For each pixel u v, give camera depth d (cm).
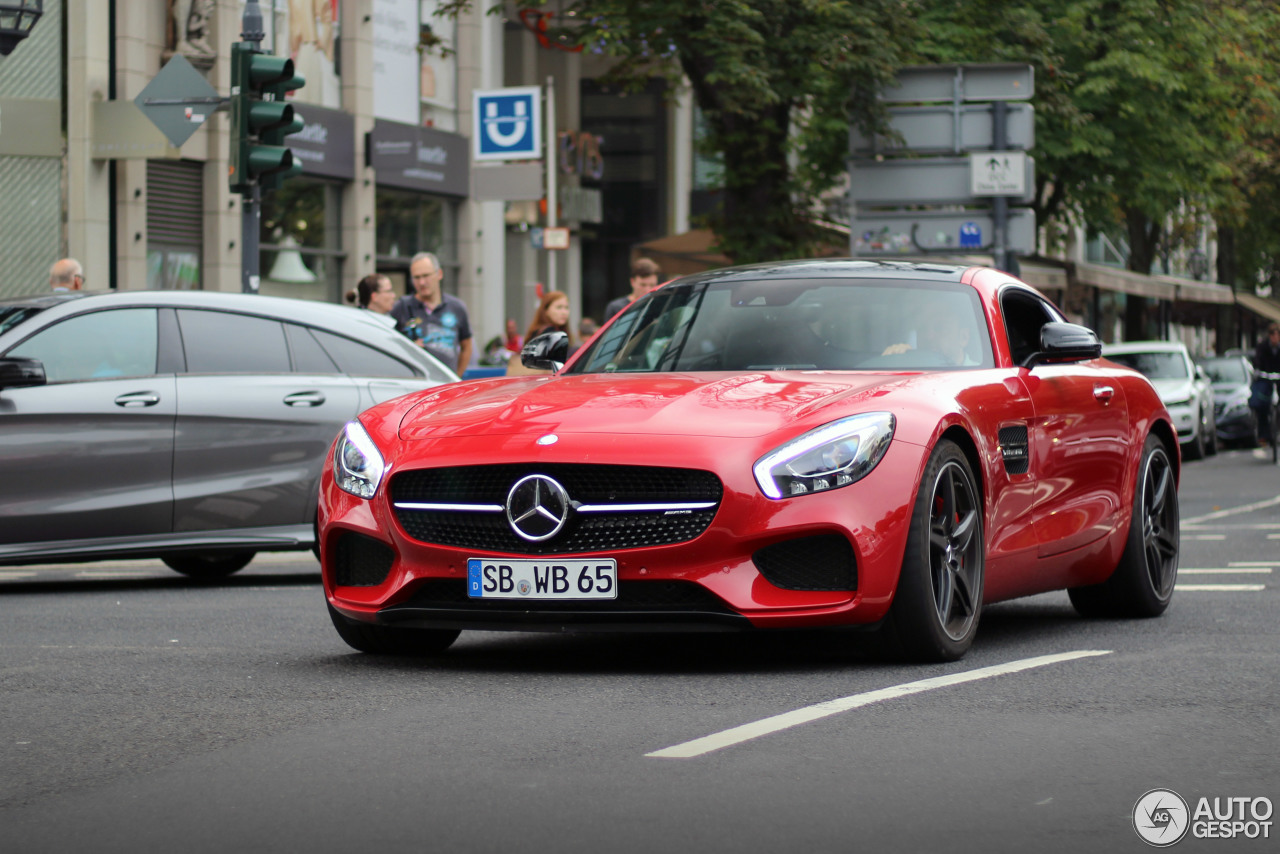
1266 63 3634
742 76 2431
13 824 482
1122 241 6381
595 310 4903
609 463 703
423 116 3641
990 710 635
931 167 2689
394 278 3578
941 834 459
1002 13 2945
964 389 786
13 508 1132
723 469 700
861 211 2725
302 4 3219
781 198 2741
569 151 4478
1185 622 934
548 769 541
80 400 1149
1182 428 3162
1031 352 891
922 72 2644
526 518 711
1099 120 3300
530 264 4284
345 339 1248
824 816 479
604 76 2780
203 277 2980
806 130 3048
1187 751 561
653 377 794
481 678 727
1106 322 6303
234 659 791
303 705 661
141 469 1162
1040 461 845
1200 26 3309
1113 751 562
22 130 2667
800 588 710
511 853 445
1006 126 2658
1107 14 3281
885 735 589
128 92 2758
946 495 753
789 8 2517
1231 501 2112
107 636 884
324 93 3309
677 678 721
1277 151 4803
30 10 1862
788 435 712
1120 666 741
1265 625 910
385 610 742
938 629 739
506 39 4225
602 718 627
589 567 705
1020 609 1016
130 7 2756
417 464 732
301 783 527
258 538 1191
